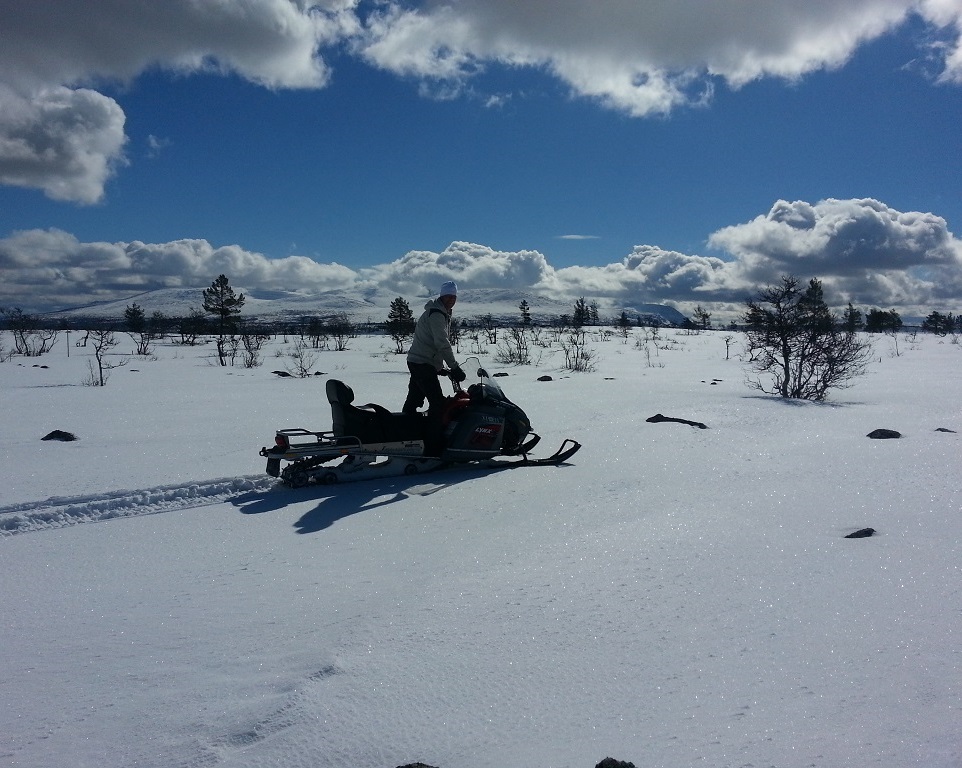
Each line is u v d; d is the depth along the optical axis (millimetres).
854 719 2543
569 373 17328
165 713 2900
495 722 2711
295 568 4594
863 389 12680
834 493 5656
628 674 3004
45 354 23078
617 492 6031
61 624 3820
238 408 11242
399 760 2506
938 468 6242
